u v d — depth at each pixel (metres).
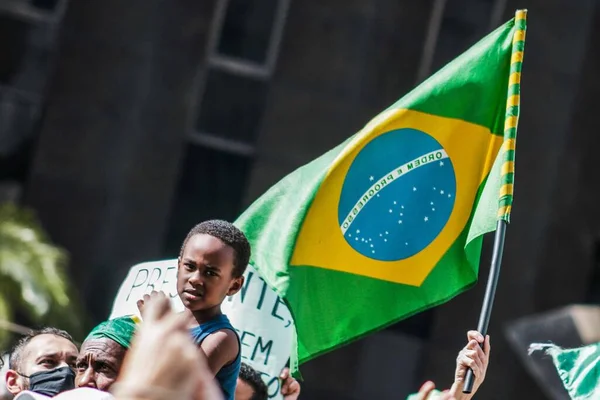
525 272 23.78
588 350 6.35
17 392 5.58
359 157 6.41
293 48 23.36
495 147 6.46
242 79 23.36
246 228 6.31
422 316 23.66
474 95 6.47
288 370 6.74
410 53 23.53
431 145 6.46
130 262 22.75
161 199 22.94
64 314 19.86
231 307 6.72
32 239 20.12
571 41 24.08
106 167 22.77
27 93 22.83
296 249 6.23
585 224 24.08
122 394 2.75
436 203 6.41
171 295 6.02
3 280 19.64
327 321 6.24
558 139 24.00
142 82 22.86
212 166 23.19
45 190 22.70
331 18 23.38
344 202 6.35
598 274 24.03
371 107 23.30
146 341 2.79
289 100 23.34
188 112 23.09
